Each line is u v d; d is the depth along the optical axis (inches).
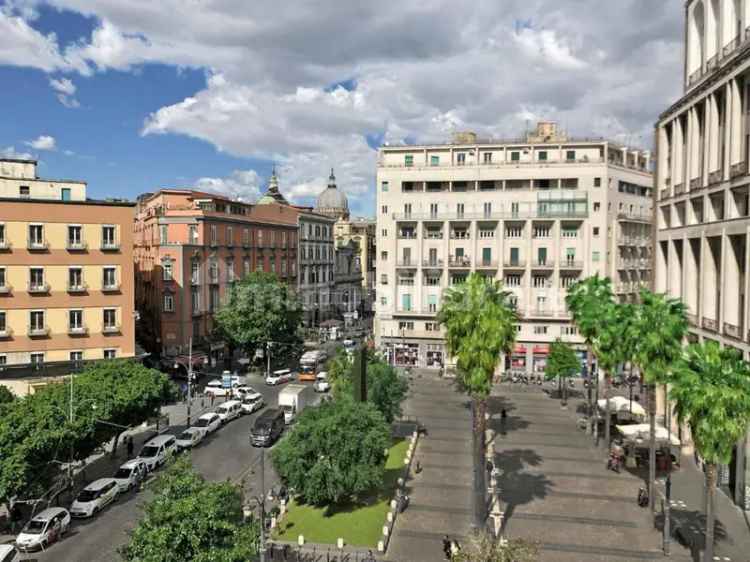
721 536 1278.3
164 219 3122.5
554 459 1804.9
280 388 2829.7
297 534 1326.3
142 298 3412.9
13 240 2105.1
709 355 1064.2
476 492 1295.5
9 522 1341.0
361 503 1486.2
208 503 909.2
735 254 1572.3
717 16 1815.9
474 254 3181.6
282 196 5457.7
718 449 1016.9
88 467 1758.1
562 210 3090.6
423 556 1222.9
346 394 1728.6
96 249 2258.9
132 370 1822.1
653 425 1407.5
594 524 1349.7
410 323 3302.2
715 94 1688.0
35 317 2154.3
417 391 2812.5
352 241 5999.0
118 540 1279.5
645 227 3476.9
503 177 3181.6
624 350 1585.9
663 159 2123.5
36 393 1641.2
